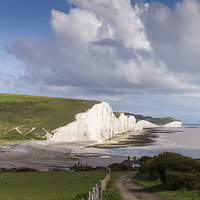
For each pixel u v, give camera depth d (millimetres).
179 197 18625
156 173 26266
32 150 82062
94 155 81438
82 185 27312
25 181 31859
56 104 157375
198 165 24625
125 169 53406
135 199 19000
